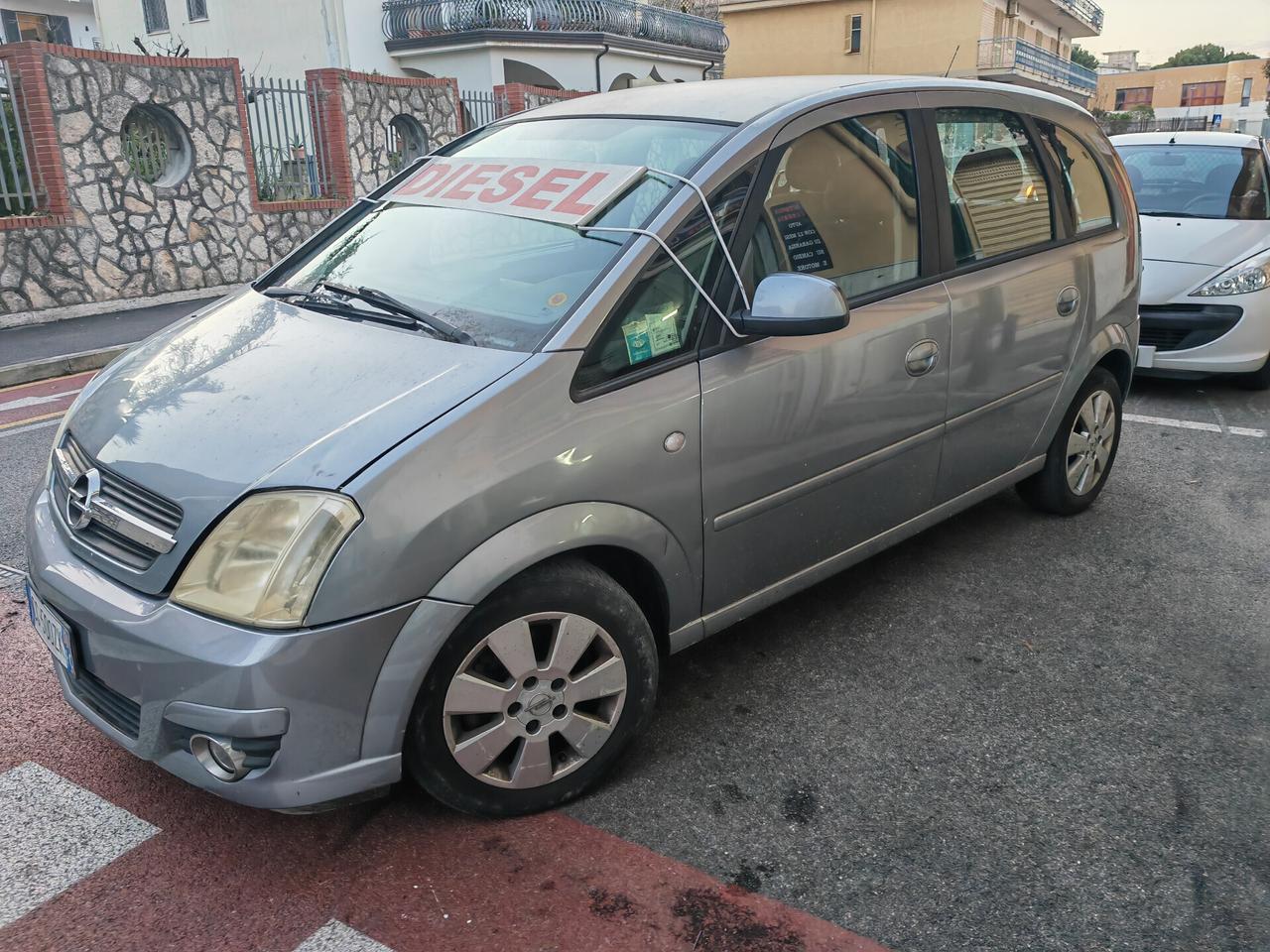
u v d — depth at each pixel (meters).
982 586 3.96
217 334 2.96
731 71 39.66
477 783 2.49
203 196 11.60
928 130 3.48
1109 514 4.69
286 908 2.28
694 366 2.71
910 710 3.12
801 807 2.66
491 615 2.37
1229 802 2.68
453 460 2.28
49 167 10.05
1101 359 4.36
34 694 3.16
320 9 20.83
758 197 2.93
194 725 2.16
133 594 2.28
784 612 3.77
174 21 23.31
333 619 2.15
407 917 2.25
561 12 21.55
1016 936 2.23
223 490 2.23
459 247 3.02
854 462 3.20
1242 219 6.95
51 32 28.05
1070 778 2.78
